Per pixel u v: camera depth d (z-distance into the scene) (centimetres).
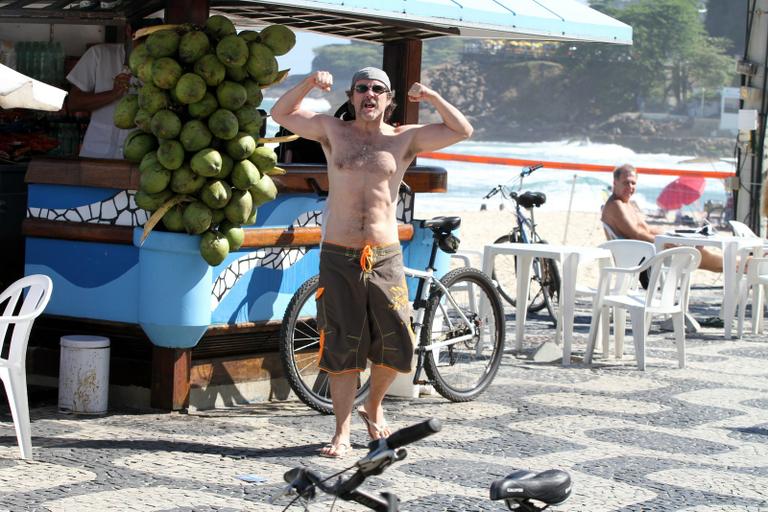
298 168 806
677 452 714
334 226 669
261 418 752
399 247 678
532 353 1070
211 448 667
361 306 665
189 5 726
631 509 586
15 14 809
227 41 712
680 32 17012
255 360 800
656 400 875
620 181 1279
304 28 973
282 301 803
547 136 17288
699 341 1195
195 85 703
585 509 582
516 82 17638
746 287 1230
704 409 850
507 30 873
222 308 765
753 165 1784
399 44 959
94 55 870
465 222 3412
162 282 727
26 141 923
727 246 1221
